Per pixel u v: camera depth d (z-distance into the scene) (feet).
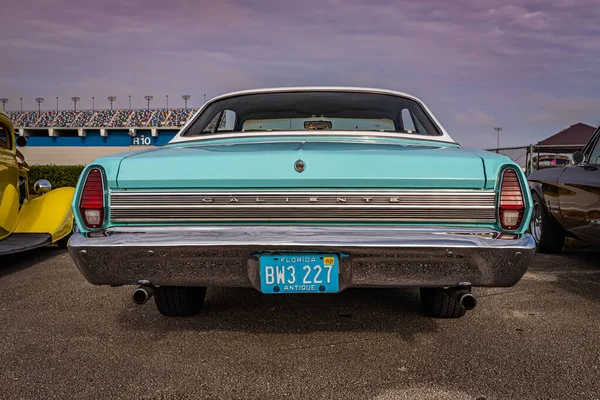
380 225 7.86
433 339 9.29
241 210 7.91
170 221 8.03
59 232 18.16
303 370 7.95
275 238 7.66
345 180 7.77
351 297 12.16
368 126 11.13
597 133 15.85
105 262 7.98
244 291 12.78
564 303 11.69
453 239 7.60
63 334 9.72
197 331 9.79
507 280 7.86
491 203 7.79
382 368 8.00
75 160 121.29
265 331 9.73
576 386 7.35
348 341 9.18
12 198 16.94
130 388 7.39
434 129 10.73
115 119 199.21
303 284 7.88
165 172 8.01
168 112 201.36
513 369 7.94
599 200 14.25
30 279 14.66
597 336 9.43
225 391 7.27
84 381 7.64
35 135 199.52
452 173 7.78
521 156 35.12
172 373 7.88
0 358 8.55
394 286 7.96
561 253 18.74
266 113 11.30
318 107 11.18
